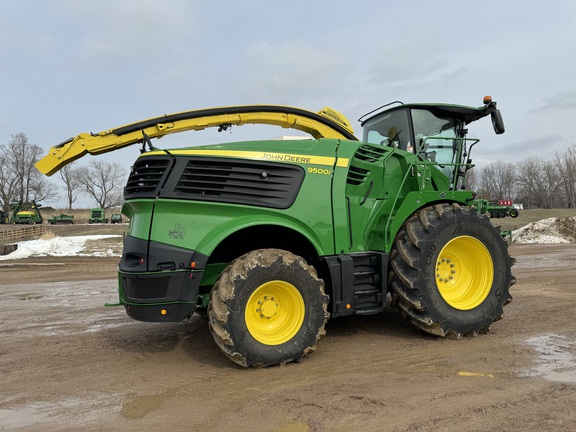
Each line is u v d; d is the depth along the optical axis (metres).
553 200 77.75
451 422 2.76
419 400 3.10
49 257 18.67
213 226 3.97
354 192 4.72
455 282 4.91
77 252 19.95
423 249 4.48
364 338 4.80
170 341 4.93
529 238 21.16
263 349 3.83
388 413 2.91
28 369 4.09
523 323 5.32
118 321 6.12
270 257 3.92
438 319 4.53
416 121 5.57
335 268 4.35
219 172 4.05
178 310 3.86
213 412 3.04
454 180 5.66
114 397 3.37
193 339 4.96
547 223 21.75
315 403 3.10
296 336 3.98
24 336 5.36
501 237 4.93
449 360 3.98
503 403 3.02
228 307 3.72
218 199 3.99
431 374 3.64
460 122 5.82
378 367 3.86
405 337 4.81
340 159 4.55
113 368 4.07
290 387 3.44
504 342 4.52
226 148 4.18
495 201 30.09
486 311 4.75
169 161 4.00
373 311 4.52
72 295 8.77
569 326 5.17
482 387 3.32
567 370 3.66
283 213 4.19
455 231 4.67
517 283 8.38
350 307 4.39
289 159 4.32
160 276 3.83
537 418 2.79
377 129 6.07
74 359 4.38
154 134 4.91
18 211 55.06
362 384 3.45
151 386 3.58
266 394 3.31
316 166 4.43
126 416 3.02
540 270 10.29
